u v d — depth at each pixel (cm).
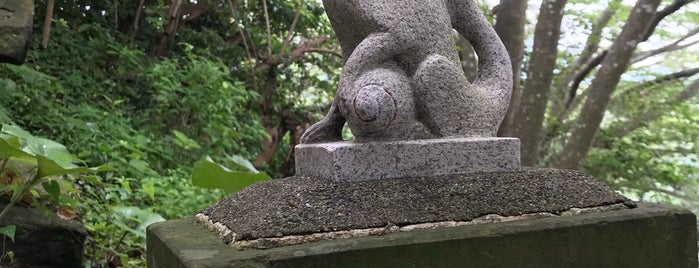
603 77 510
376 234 155
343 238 152
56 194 214
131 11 633
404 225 159
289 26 762
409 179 178
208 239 165
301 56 749
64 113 420
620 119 726
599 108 516
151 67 545
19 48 298
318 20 780
